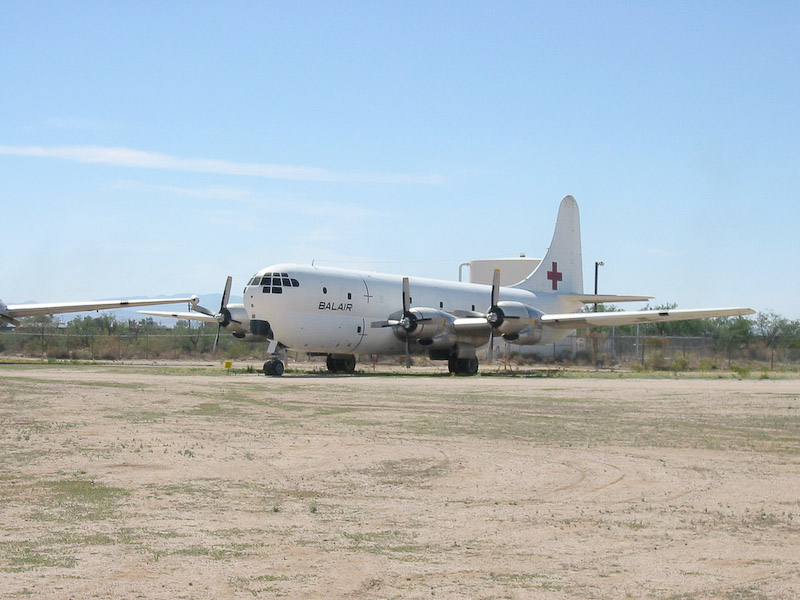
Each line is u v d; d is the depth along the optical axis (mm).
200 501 11023
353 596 7281
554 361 66000
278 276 39938
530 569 8055
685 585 7578
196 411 21688
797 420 20266
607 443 16375
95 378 33469
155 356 69188
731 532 9461
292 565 8156
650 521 10000
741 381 37094
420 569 8055
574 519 10102
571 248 57625
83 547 8734
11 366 44875
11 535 9219
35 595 7234
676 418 20703
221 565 8133
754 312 41312
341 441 16469
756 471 13344
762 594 7340
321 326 40969
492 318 42469
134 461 13977
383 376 40969
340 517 10172
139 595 7266
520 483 12328
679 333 81438
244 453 14875
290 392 27969
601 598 7246
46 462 13836
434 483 12312
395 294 44906
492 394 27812
